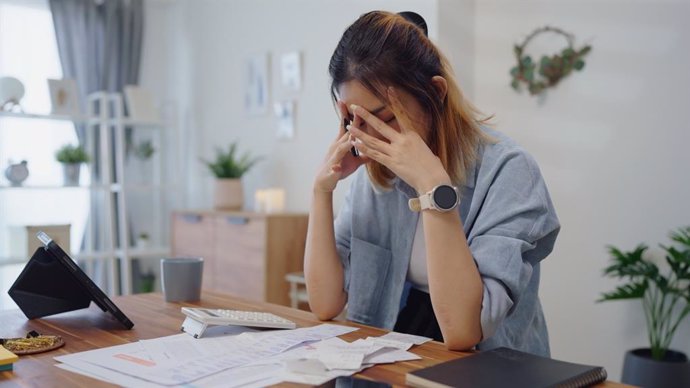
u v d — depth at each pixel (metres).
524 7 2.78
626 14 2.46
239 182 3.39
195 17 4.10
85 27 3.72
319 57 3.20
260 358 0.75
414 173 0.90
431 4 2.74
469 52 2.90
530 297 1.04
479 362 0.71
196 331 0.89
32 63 3.59
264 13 3.54
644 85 2.42
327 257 1.13
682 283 2.31
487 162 1.01
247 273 2.93
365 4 2.97
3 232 3.48
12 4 3.52
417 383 0.65
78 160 3.36
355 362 0.72
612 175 2.51
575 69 2.61
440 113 0.98
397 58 0.92
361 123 0.98
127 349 0.80
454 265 0.87
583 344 2.60
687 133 2.30
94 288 0.93
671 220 2.35
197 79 4.09
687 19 2.30
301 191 3.32
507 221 0.93
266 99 3.52
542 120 2.72
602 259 2.54
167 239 4.21
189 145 4.18
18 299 1.01
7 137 3.47
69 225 2.34
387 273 1.16
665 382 2.11
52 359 0.76
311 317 1.09
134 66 3.96
